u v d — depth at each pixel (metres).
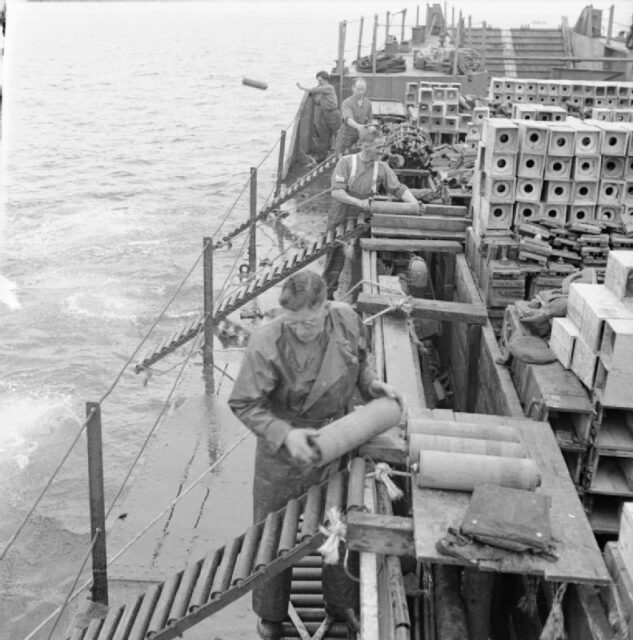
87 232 20.53
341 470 4.58
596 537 5.51
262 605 5.00
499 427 4.55
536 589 4.40
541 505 3.88
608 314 5.28
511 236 8.47
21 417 11.36
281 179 20.25
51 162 31.48
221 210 23.03
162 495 7.63
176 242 19.45
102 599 6.29
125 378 12.42
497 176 8.34
